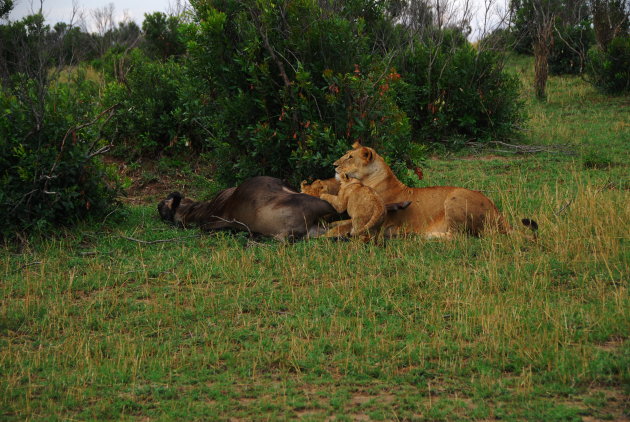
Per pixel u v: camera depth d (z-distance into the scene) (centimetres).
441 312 712
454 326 666
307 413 521
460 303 726
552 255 862
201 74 1193
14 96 1089
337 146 1084
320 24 1141
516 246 890
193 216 1099
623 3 2850
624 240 891
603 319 659
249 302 760
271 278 838
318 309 732
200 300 775
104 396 558
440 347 625
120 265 909
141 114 1528
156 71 1620
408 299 756
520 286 764
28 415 523
